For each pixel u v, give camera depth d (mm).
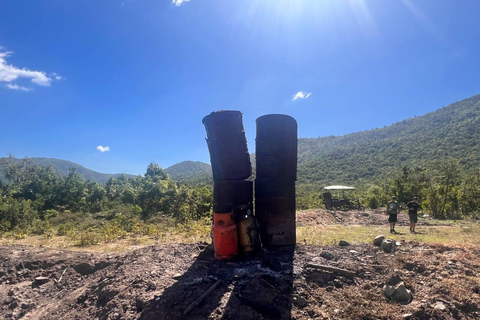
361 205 25531
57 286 7137
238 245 6176
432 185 21906
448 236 9094
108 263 7598
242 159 6246
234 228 6074
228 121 6160
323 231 11297
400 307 4496
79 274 7535
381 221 15742
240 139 6266
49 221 16781
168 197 21453
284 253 6254
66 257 8164
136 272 6055
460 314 4328
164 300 4691
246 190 6410
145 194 22906
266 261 5836
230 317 4266
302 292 4793
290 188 6805
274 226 6652
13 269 7707
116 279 6031
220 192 6160
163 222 15734
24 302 6609
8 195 23797
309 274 5297
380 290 4945
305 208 24875
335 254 6211
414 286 4949
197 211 18078
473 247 6496
